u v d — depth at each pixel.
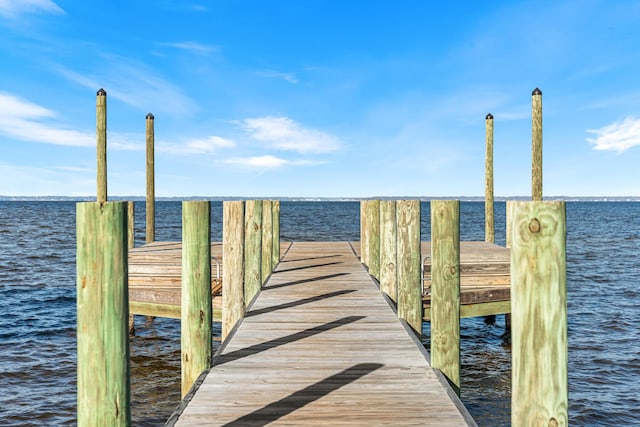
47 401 7.36
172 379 8.51
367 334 5.36
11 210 98.56
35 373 8.50
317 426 3.13
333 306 6.74
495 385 8.33
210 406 3.43
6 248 27.72
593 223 63.06
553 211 1.76
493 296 8.43
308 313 6.33
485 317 13.35
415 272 5.86
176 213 88.94
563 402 1.77
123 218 2.18
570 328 11.56
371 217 9.34
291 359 4.49
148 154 13.20
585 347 10.09
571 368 8.88
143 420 6.78
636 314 12.96
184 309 4.01
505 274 8.66
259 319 6.01
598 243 34.00
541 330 1.76
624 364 9.07
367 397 3.60
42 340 10.45
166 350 10.24
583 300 14.80
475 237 36.84
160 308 8.30
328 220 66.12
